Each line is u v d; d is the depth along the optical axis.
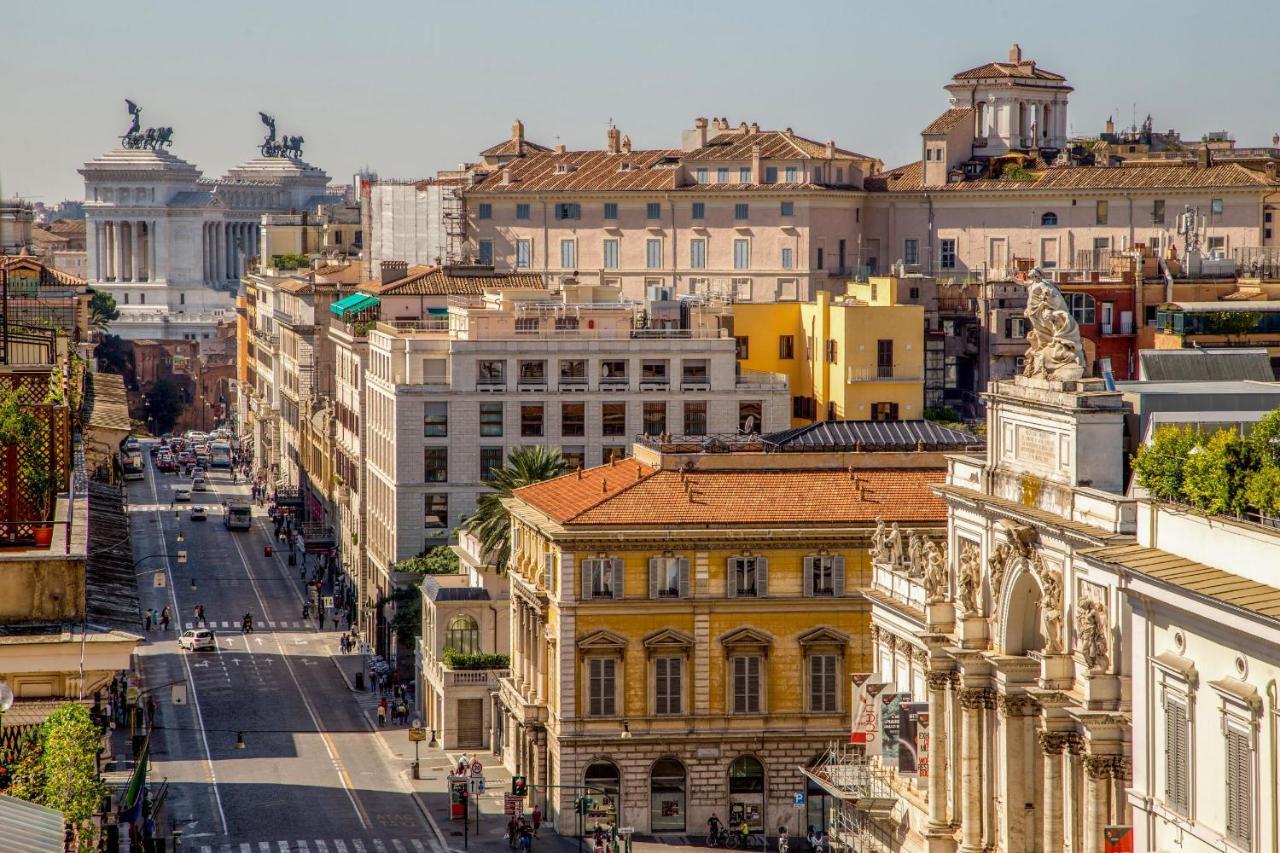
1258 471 121.62
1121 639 156.88
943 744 183.88
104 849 143.75
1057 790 164.50
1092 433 164.00
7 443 142.25
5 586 128.00
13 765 123.50
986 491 180.12
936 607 185.75
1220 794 115.38
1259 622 109.56
